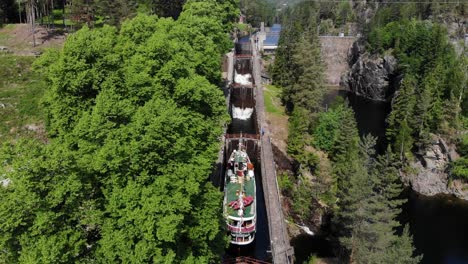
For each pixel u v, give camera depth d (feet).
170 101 95.66
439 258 164.04
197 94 107.45
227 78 293.64
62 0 309.22
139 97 99.76
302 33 310.86
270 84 316.60
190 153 92.89
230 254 154.10
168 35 138.41
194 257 88.28
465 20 368.68
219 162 189.37
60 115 96.68
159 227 75.00
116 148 79.97
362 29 432.25
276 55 316.81
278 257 136.98
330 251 154.40
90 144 86.12
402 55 339.57
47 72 107.24
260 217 173.68
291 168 207.62
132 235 77.87
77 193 74.18
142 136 82.28
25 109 175.01
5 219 66.08
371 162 188.85
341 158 193.98
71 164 75.82
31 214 69.67
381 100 379.35
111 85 96.07
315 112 244.83
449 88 230.89
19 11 295.48
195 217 90.27
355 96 402.72
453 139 221.25
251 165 194.70
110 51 103.09
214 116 127.75
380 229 118.83
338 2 559.79
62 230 72.84
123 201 78.95
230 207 158.92
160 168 83.71
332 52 453.17
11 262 71.20
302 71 247.09
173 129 85.35
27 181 68.59
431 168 221.66
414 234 180.45
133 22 131.03
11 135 160.86
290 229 164.45
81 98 97.86
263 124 241.35
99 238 83.97
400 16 407.44
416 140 229.45
